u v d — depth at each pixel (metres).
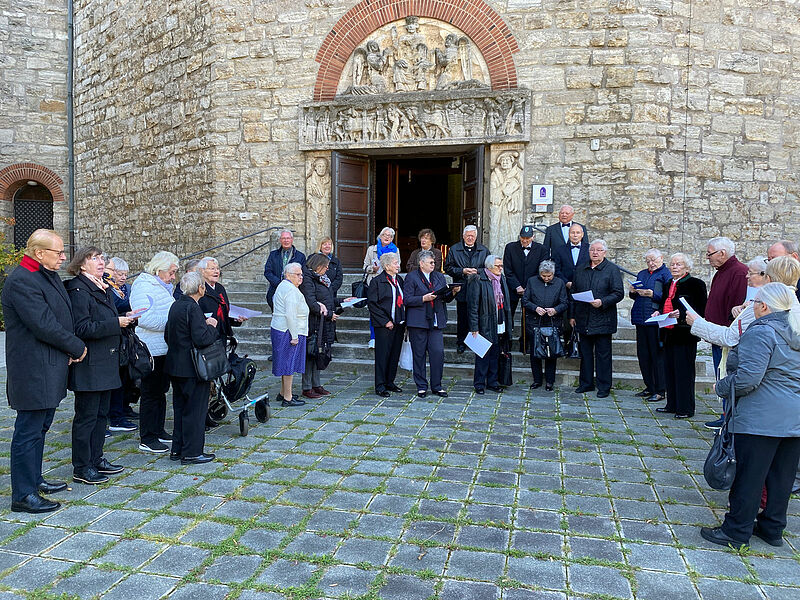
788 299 3.23
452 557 3.19
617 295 6.61
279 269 8.32
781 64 9.38
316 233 10.52
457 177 17.19
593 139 9.31
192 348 4.46
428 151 10.38
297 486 4.14
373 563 3.12
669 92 9.14
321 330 6.54
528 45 9.52
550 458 4.75
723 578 3.01
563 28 9.35
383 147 10.16
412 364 6.94
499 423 5.69
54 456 4.80
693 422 5.79
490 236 9.83
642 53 9.09
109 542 3.33
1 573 2.99
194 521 3.60
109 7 13.51
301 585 2.90
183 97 11.52
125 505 3.83
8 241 15.39
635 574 3.04
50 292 3.71
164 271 5.04
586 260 6.93
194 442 4.59
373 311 6.72
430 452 4.86
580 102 9.34
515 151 9.64
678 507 3.86
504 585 2.91
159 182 12.39
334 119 10.27
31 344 3.66
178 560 3.13
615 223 9.28
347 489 4.09
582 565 3.12
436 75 10.01
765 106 9.38
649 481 4.29
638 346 6.72
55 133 15.48
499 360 7.12
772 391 3.21
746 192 9.38
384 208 13.73
